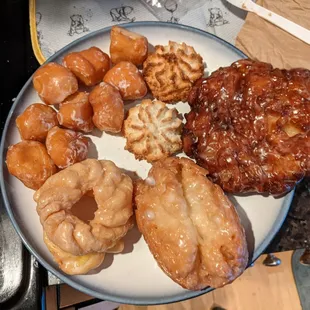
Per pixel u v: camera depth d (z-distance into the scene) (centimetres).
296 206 34
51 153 29
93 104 30
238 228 27
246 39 34
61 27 35
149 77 31
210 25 36
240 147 28
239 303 51
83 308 41
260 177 27
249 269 51
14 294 30
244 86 28
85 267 28
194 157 30
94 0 36
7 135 31
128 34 31
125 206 28
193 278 27
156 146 31
